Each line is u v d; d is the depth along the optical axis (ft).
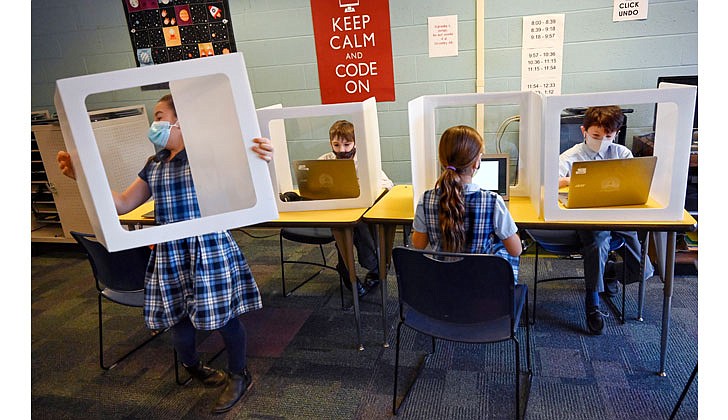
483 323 5.69
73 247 13.51
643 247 7.38
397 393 6.49
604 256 7.29
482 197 5.64
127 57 12.80
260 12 11.75
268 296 9.57
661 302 8.29
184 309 5.82
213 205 5.43
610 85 10.61
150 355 7.88
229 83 4.78
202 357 7.70
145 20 12.36
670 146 5.82
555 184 5.99
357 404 6.34
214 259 5.66
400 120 11.92
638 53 10.28
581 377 6.54
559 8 10.34
